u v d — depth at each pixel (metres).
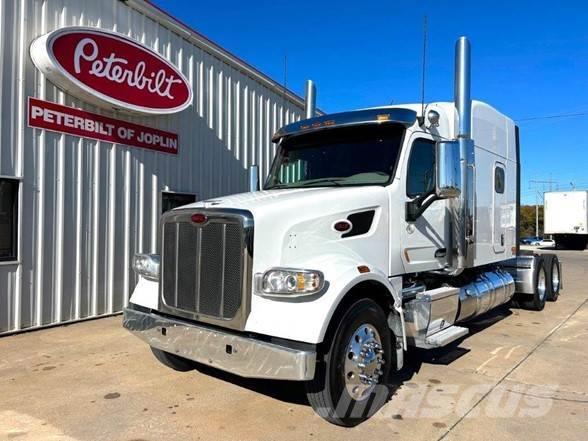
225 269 3.83
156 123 8.84
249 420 3.99
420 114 5.32
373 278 4.03
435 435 3.76
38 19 6.91
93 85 7.32
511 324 7.91
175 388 4.68
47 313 7.06
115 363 5.43
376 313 4.13
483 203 6.89
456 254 5.67
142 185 8.58
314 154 5.44
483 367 5.47
